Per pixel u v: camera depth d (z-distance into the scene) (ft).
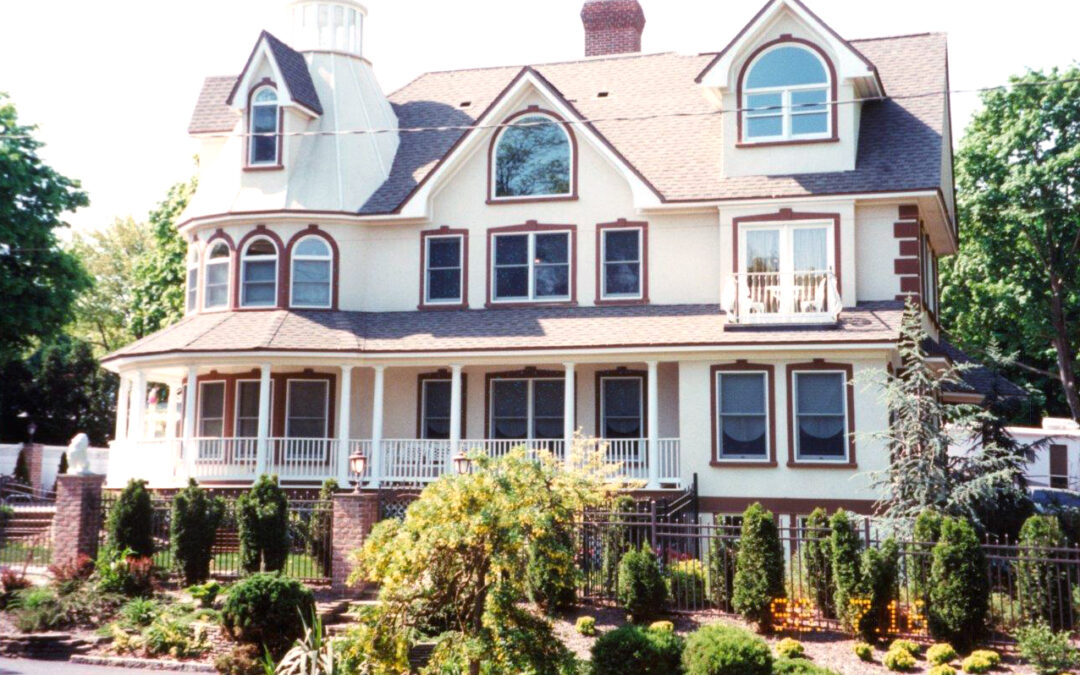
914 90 92.27
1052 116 122.21
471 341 88.07
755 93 88.43
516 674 42.93
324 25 104.68
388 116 104.58
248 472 87.92
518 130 94.94
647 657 46.39
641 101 99.55
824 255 85.05
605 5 112.47
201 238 98.94
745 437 82.89
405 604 44.32
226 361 88.99
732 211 87.15
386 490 79.00
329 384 95.04
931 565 53.26
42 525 87.35
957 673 48.70
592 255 92.02
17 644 56.85
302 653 47.98
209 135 103.91
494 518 42.27
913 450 67.41
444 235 95.45
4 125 118.01
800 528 57.82
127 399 98.02
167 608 59.36
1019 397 95.96
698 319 86.17
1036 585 52.95
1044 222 125.29
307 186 96.68
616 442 88.22
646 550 57.62
